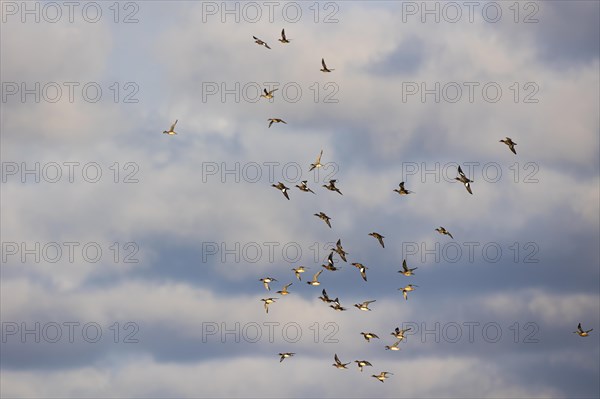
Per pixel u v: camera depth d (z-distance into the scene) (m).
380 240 106.19
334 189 110.69
